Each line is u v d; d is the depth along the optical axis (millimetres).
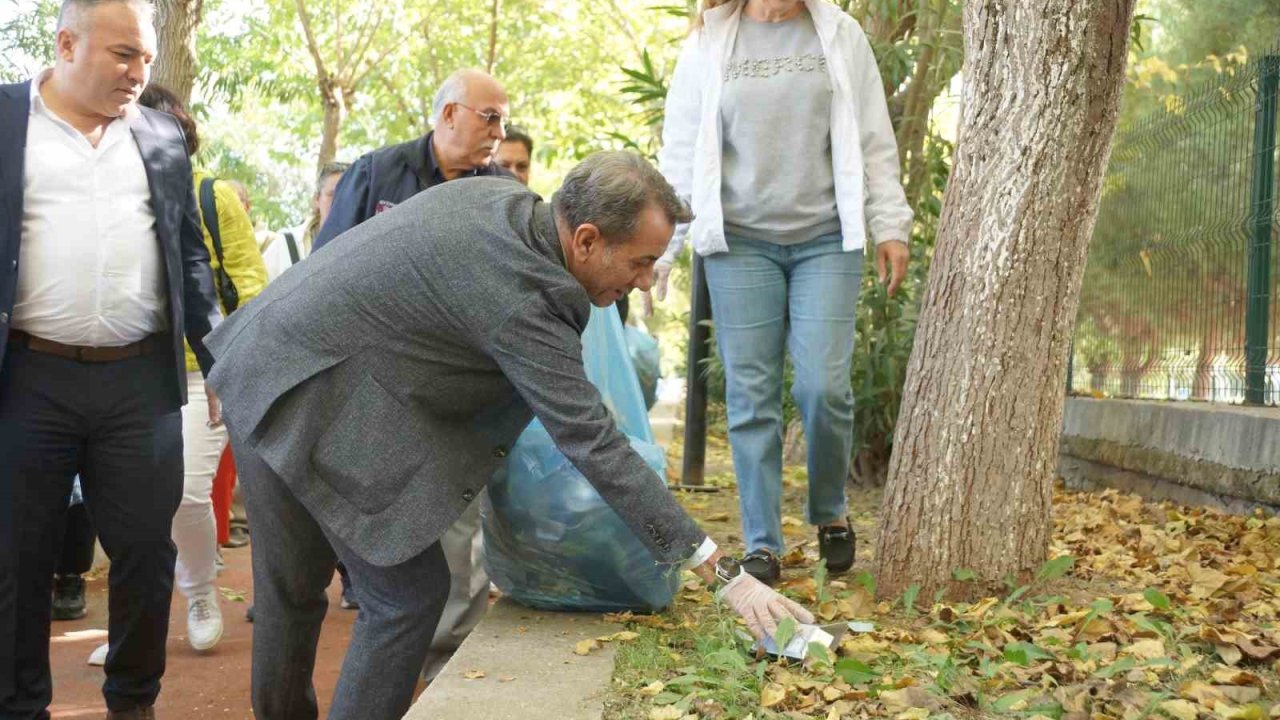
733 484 8594
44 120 3664
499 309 2768
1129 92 9734
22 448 3650
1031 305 4102
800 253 4621
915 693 3139
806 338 4566
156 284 3838
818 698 3189
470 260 2789
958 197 4223
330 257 2930
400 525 2887
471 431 3010
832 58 4531
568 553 4043
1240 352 6629
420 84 21000
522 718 3154
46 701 3852
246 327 2963
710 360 8273
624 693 3352
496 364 2902
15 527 3660
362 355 2846
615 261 2855
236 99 19016
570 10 20344
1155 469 6816
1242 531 5516
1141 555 5062
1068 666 3383
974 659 3543
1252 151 6469
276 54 19156
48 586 3814
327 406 2857
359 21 19719
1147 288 7695
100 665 4887
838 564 4836
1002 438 4113
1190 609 3967
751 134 4555
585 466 2844
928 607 4125
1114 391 8188
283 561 3135
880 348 7902
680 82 4785
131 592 3887
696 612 4273
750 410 4625
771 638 2982
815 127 4535
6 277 3523
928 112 8383
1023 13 4066
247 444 2896
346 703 3023
